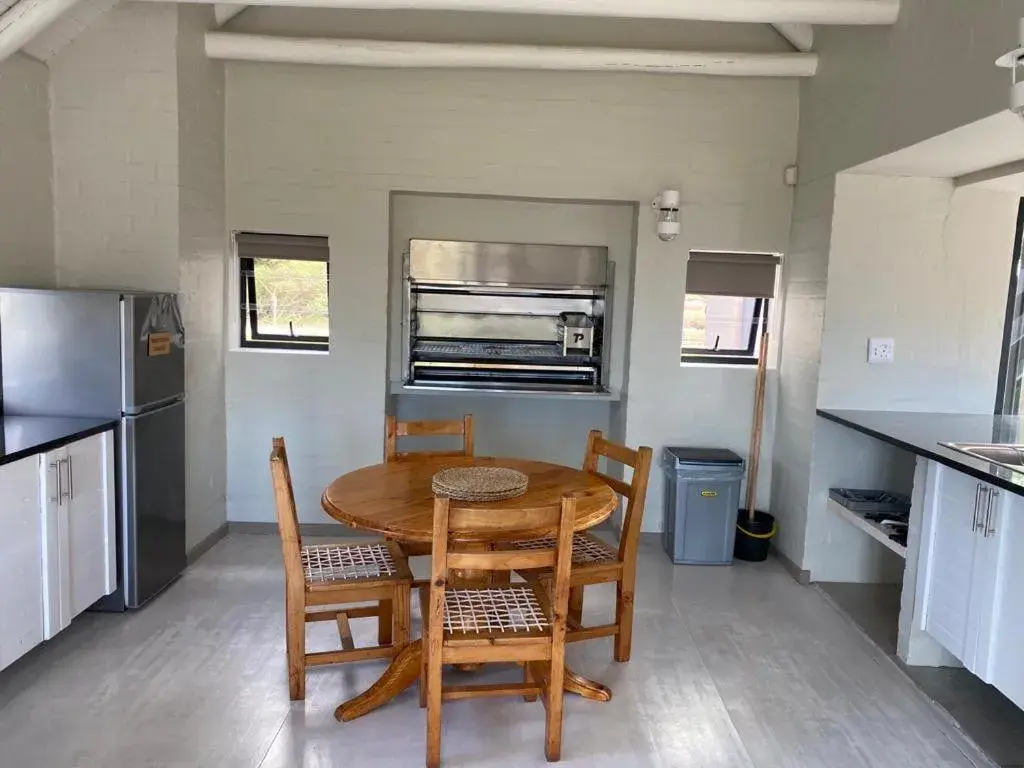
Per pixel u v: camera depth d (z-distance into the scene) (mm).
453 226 4270
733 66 3717
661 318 4129
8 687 2557
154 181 3455
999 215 3512
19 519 2488
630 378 4168
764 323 4266
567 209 4281
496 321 4316
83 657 2770
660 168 4031
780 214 4062
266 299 4180
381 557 2699
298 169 3979
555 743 2238
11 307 2996
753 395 4199
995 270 3547
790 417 3967
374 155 3980
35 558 2574
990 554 2461
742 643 3057
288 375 4113
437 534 2055
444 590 2156
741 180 4043
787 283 4062
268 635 2977
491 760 2242
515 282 4234
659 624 3211
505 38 3930
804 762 2285
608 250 4305
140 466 3086
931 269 3543
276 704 2496
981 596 2500
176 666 2721
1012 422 3320
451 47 3654
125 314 2967
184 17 3445
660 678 2754
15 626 2486
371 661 2803
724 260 4141
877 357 3574
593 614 3293
